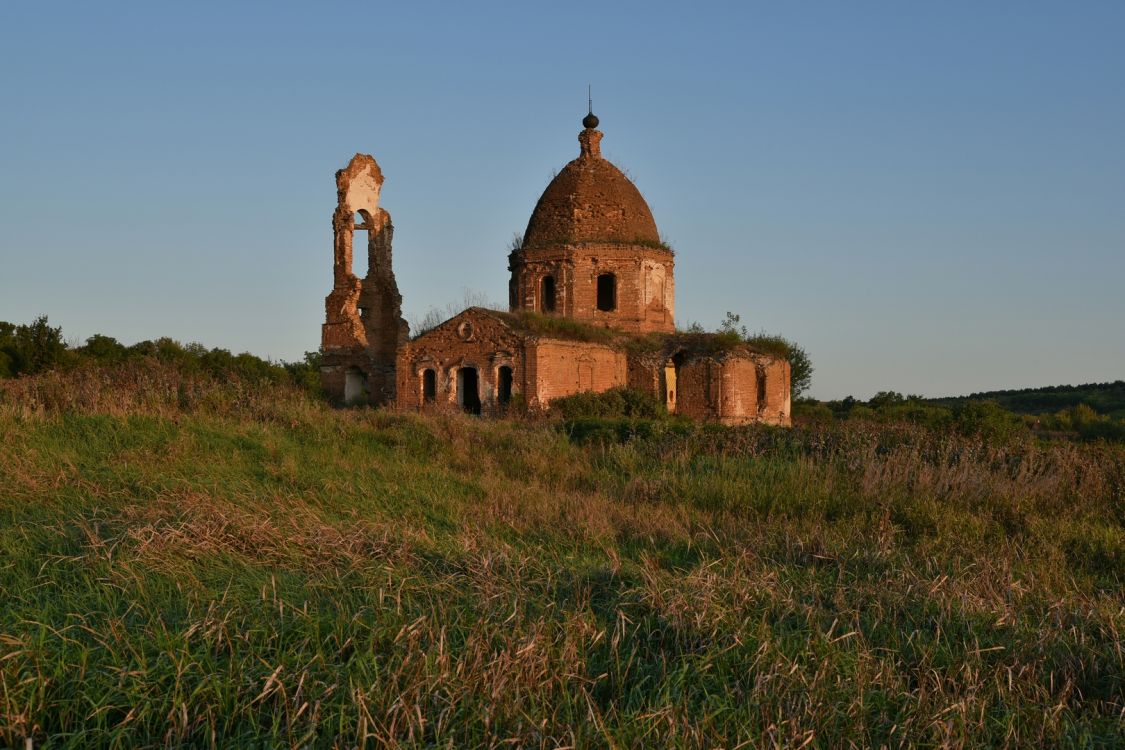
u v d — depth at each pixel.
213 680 5.77
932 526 12.16
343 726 5.39
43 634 6.09
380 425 20.91
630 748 5.38
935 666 6.93
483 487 14.06
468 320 36.16
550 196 40.38
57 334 42.75
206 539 8.86
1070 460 16.45
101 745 5.23
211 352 54.00
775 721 5.80
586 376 36.19
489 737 5.44
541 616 7.16
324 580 8.06
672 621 7.34
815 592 8.61
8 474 11.76
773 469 15.73
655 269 39.53
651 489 14.45
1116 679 6.72
